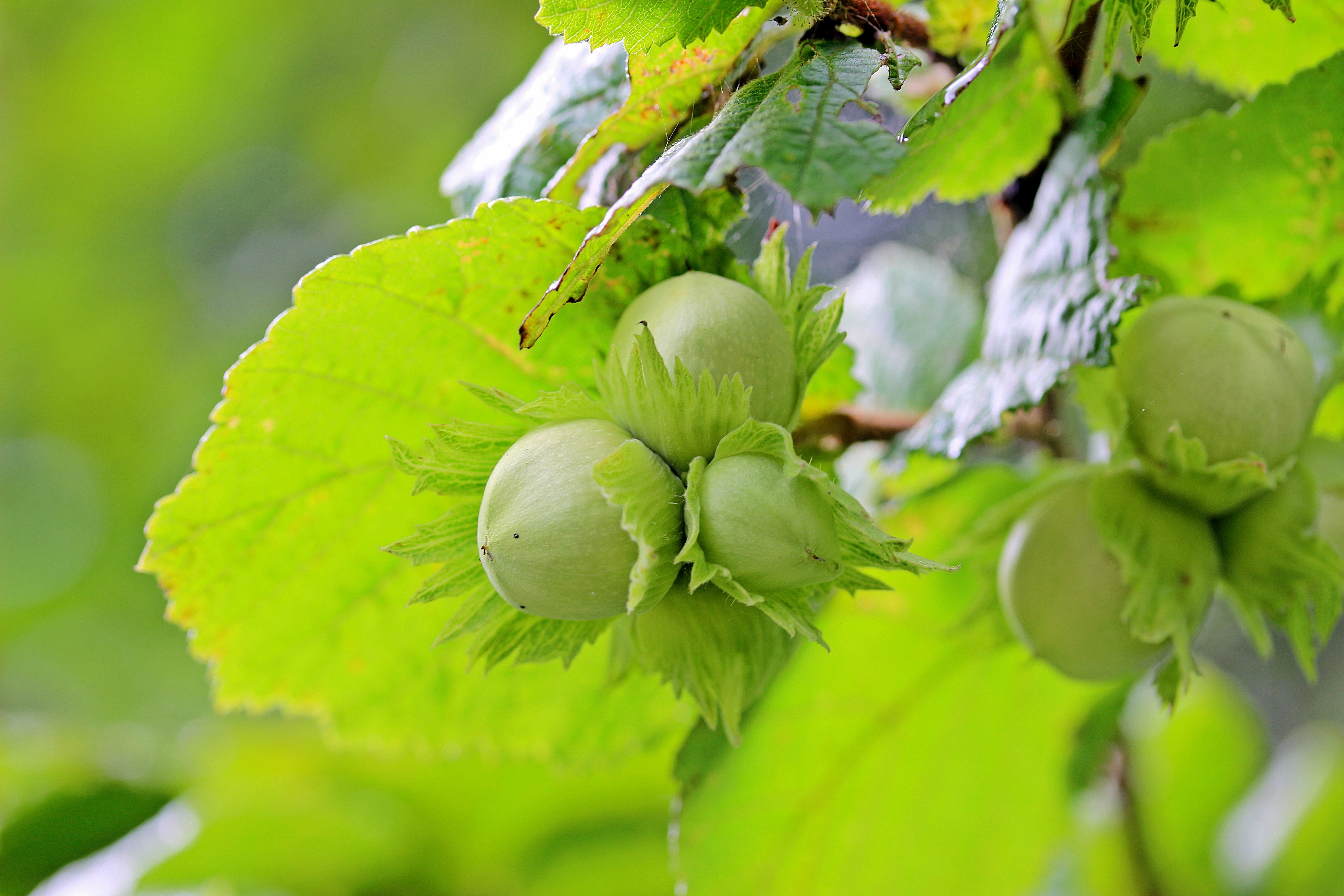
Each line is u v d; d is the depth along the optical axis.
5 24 1.12
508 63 1.03
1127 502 0.47
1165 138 0.48
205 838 0.56
